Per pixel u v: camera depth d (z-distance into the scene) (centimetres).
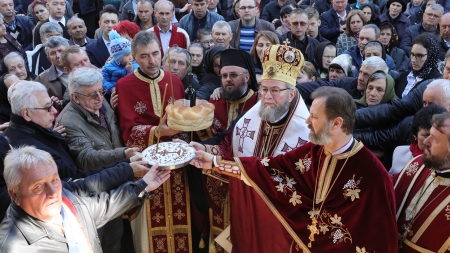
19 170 246
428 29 795
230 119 418
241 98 417
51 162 255
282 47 338
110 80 487
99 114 395
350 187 292
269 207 318
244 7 732
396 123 416
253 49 546
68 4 919
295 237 313
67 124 373
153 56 405
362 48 681
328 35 836
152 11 805
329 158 296
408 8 1017
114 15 675
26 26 829
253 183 319
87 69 384
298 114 351
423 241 294
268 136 357
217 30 639
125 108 406
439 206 288
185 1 962
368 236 291
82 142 373
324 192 299
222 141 384
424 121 312
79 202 278
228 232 362
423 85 413
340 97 280
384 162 417
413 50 537
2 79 438
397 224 310
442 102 365
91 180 302
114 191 295
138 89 409
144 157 328
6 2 795
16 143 330
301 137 348
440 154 276
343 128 284
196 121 345
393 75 566
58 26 666
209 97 458
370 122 413
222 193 388
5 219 254
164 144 347
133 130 396
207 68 497
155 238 420
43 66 643
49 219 254
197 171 406
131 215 410
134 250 438
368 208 290
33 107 334
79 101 378
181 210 416
